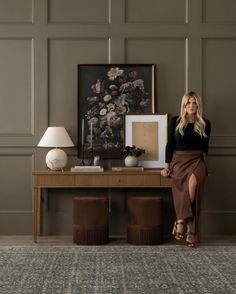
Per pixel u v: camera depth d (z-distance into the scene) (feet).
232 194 15.29
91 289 8.74
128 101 15.21
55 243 14.01
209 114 15.26
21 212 15.20
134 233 13.75
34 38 15.14
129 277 9.54
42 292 8.57
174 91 15.29
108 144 15.20
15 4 15.12
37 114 15.16
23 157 15.21
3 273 9.87
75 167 14.03
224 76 15.26
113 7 15.15
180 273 9.84
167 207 15.25
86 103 15.20
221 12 15.20
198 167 13.46
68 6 15.16
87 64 15.10
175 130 13.97
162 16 15.21
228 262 10.84
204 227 15.25
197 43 15.20
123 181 13.83
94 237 13.70
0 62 15.17
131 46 15.24
